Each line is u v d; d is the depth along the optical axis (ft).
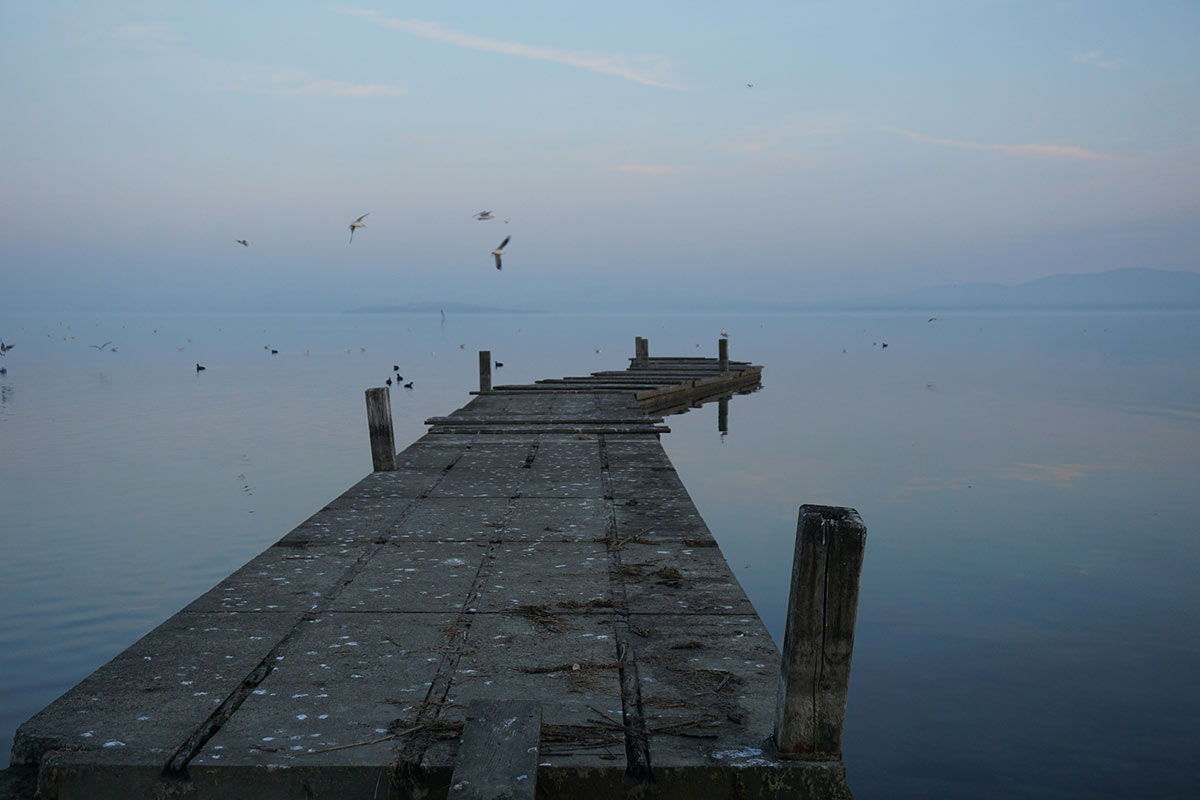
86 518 50.24
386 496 34.27
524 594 22.21
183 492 57.98
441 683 16.79
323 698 16.08
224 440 81.56
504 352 258.37
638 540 27.48
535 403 73.31
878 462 69.92
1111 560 41.73
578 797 13.56
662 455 44.62
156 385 141.49
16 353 246.88
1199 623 33.04
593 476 38.55
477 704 14.21
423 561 25.23
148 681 16.89
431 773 13.43
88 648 30.66
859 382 142.61
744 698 16.14
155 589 37.35
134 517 50.57
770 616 34.50
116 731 14.75
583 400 76.13
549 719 15.19
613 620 20.33
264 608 21.18
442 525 29.55
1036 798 20.77
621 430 53.11
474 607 21.24
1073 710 25.71
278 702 15.90
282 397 122.01
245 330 504.84
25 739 14.60
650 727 14.89
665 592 22.34
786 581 39.27
